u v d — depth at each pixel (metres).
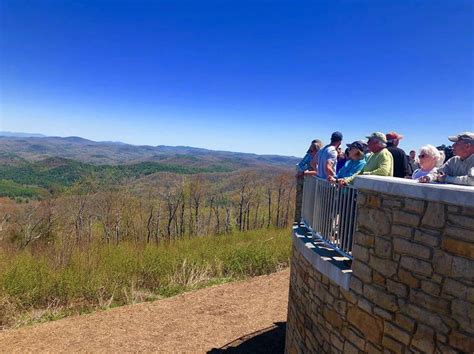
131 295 12.80
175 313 11.36
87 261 14.24
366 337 3.99
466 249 2.96
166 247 17.50
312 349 5.28
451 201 3.05
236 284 14.11
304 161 7.35
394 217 3.64
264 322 10.60
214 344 9.32
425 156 4.27
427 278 3.28
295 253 6.37
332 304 4.70
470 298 2.93
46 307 12.01
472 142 3.61
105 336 9.83
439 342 3.16
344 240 4.77
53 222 23.81
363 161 5.30
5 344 9.42
